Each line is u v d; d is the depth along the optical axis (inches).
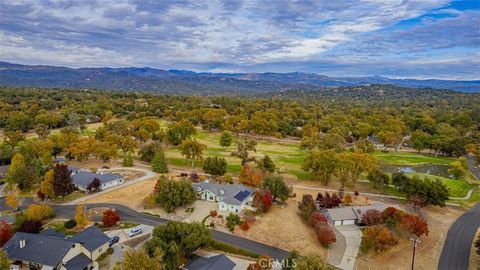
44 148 4960.6
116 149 5334.6
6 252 2249.0
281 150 6195.9
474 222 3400.6
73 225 3036.4
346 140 7450.8
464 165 5221.5
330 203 3499.0
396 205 3570.4
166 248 2354.8
